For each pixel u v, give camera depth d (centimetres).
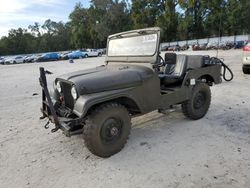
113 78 376
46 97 400
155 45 416
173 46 3903
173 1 4938
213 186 301
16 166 373
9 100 834
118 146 386
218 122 499
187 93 485
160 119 531
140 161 366
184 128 478
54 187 318
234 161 353
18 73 1919
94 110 363
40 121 570
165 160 365
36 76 1585
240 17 4375
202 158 364
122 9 6400
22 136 486
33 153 411
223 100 650
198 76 508
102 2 6406
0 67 3017
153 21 5347
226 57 1944
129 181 321
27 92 975
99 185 316
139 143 423
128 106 415
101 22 6444
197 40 4722
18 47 9325
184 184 308
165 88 481
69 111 384
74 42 7525
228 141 414
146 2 5369
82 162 373
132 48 455
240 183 305
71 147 425
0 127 549
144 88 407
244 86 795
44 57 3956
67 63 2800
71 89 374
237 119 509
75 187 316
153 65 417
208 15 4719
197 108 512
